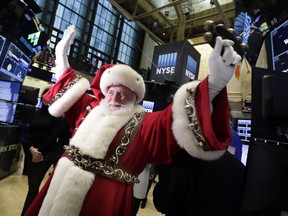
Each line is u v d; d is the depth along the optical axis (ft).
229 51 2.35
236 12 8.48
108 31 31.65
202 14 18.81
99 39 30.83
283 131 2.73
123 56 33.35
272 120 2.81
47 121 6.46
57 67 4.36
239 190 2.92
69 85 4.04
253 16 6.51
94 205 2.83
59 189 2.91
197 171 2.87
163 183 3.05
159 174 3.24
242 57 2.51
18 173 12.84
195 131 2.61
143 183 6.23
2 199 8.61
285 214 2.42
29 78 20.80
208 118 2.52
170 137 2.85
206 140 2.55
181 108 2.78
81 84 4.02
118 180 3.01
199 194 2.78
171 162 3.01
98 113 3.52
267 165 2.57
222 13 13.01
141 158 3.15
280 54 4.36
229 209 2.78
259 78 2.96
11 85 12.09
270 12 5.86
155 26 19.72
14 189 10.04
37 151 6.15
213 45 2.47
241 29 8.14
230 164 3.09
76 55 28.48
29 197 5.88
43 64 21.27
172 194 2.87
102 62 31.35
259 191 2.54
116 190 2.94
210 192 2.79
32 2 13.60
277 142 2.72
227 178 2.93
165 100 9.80
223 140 2.63
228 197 2.83
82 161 3.07
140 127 3.27
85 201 2.87
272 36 4.63
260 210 2.51
